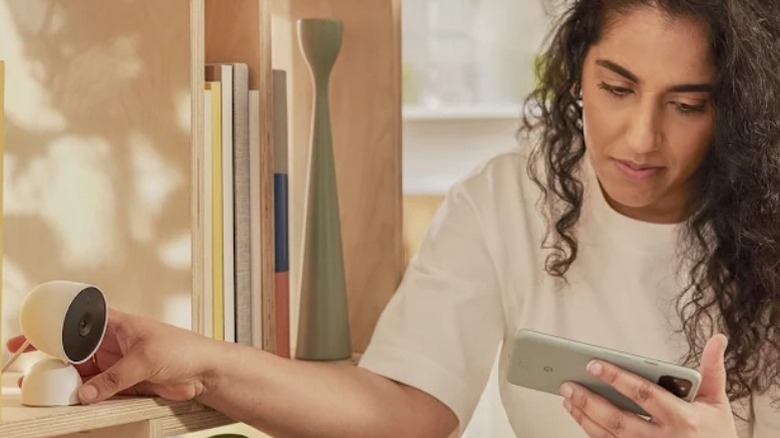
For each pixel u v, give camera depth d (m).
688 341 1.66
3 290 1.54
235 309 1.56
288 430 1.51
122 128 1.48
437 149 3.17
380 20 1.81
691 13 1.49
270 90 1.59
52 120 1.52
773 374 1.64
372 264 1.83
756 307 1.62
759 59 1.51
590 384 1.40
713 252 1.63
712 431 1.34
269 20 1.60
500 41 3.11
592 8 1.58
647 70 1.50
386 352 1.66
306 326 1.74
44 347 1.29
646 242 1.69
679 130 1.53
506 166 1.79
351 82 1.83
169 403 1.41
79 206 1.51
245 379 1.46
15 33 1.53
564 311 1.73
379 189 1.83
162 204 1.46
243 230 1.56
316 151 1.74
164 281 1.47
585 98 1.59
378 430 1.57
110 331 1.41
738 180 1.56
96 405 1.32
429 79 3.16
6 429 1.20
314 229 1.74
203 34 1.46
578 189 1.71
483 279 1.74
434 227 1.78
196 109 1.45
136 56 1.47
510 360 1.44
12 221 1.54
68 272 1.52
